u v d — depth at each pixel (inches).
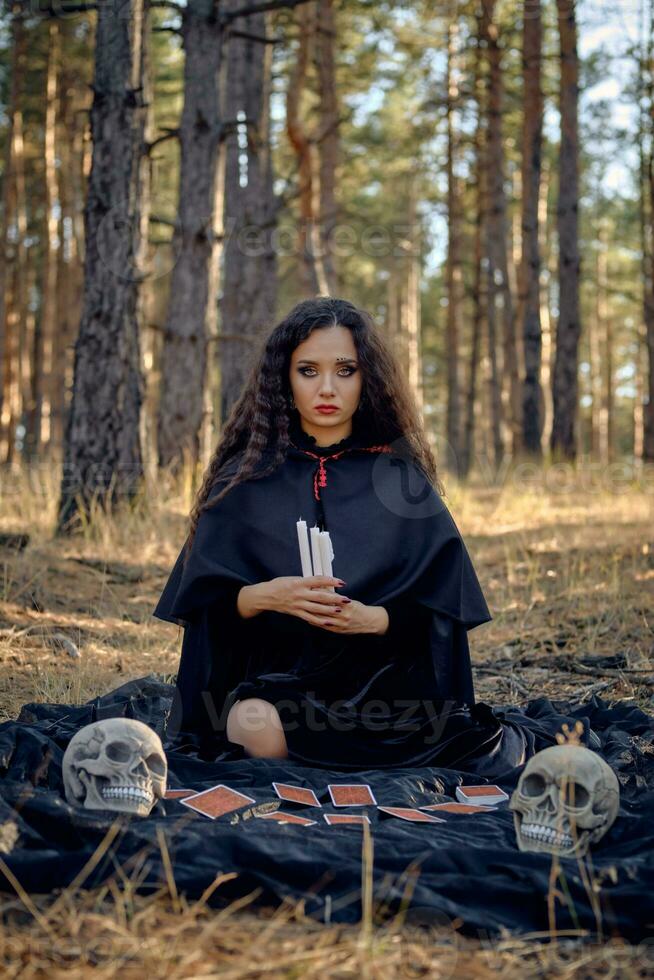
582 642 250.2
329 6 835.4
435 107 987.9
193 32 452.1
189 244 462.9
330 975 91.1
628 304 1700.3
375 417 159.9
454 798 142.9
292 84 756.0
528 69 800.3
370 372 157.9
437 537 153.0
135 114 366.6
